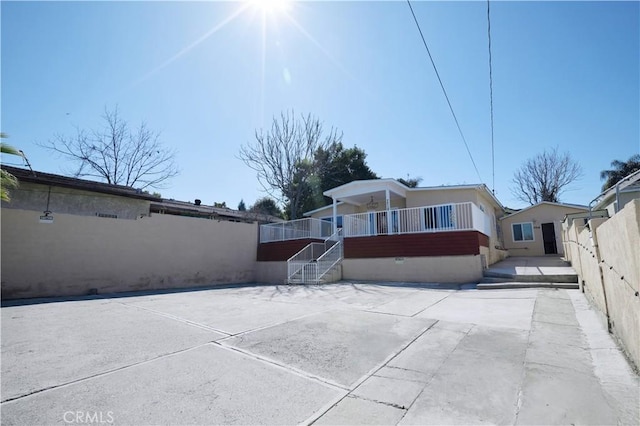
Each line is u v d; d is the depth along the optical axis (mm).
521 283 9031
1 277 8984
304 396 2840
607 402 2529
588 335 4336
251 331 5094
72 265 10305
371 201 17609
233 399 2781
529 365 3391
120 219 11625
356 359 3779
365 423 2375
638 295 2824
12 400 2754
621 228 3336
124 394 2875
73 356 3928
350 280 13320
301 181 23812
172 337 4785
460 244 11359
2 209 9133
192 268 13664
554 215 19047
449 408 2568
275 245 15914
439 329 4996
